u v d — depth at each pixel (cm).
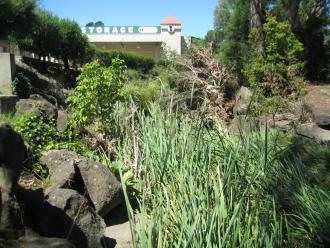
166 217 455
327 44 2122
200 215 429
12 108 932
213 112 987
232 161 544
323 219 521
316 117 1242
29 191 439
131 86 1277
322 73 2050
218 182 499
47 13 2091
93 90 835
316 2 2306
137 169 688
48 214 434
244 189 525
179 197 495
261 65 1419
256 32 1603
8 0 1482
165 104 929
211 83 1295
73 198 475
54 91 1600
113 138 834
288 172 631
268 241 416
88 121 841
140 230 429
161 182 536
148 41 6000
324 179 645
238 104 1267
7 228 354
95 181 596
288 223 530
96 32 6100
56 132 760
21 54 2180
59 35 2097
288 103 1248
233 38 2066
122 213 618
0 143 367
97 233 474
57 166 603
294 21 1964
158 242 396
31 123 716
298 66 1434
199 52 1355
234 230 416
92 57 2502
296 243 503
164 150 636
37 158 618
